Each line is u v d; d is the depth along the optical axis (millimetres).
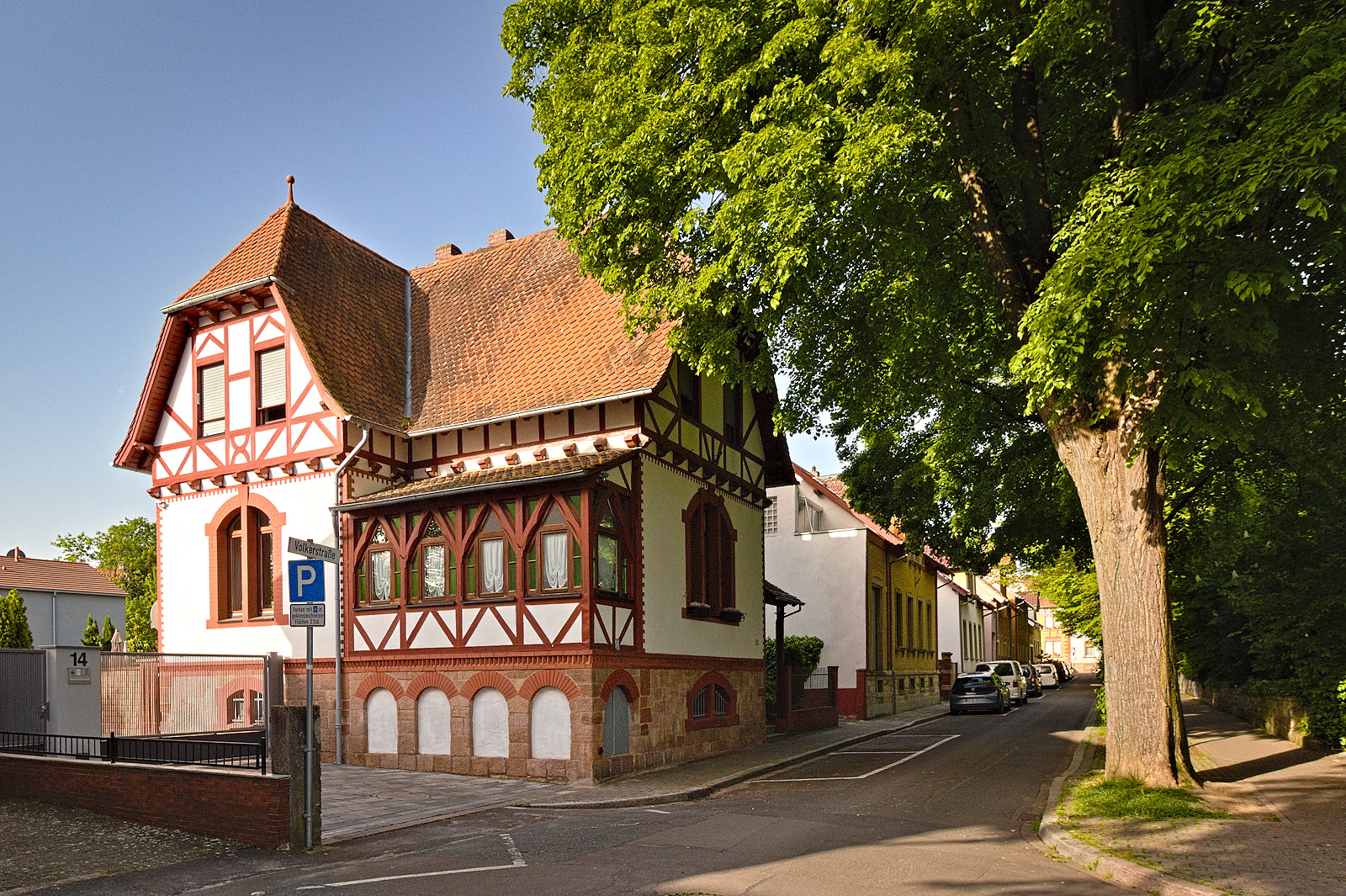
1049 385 9391
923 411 17016
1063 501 17094
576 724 14594
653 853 9289
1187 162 8141
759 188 11023
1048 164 13258
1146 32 11195
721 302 12203
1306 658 15609
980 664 36906
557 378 17297
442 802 12789
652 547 16797
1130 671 11422
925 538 20203
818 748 19641
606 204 12664
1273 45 8773
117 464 19484
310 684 10070
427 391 19031
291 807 9625
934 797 12797
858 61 9922
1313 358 11086
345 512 17109
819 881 8023
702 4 11641
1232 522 17484
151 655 11430
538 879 8195
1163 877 7617
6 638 26922
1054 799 11516
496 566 15828
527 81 15344
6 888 8117
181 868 8836
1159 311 9117
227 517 18562
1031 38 9375
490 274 21781
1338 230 9125
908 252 11484
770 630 29391
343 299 19953
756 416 22078
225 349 18969
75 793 11305
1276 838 8914
